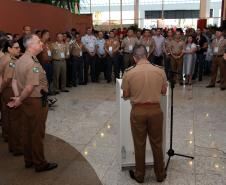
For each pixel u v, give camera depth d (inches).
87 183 126.3
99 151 157.0
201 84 336.2
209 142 165.5
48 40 292.2
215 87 316.5
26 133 134.2
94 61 350.6
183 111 225.8
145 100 113.4
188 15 911.0
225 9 543.5
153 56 344.8
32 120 127.5
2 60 147.6
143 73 112.7
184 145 161.3
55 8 411.8
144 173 123.7
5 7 295.9
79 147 162.7
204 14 738.8
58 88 299.9
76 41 333.4
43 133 134.0
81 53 331.9
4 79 147.8
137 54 115.9
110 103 254.2
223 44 299.3
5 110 166.4
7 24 299.4
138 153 120.2
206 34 377.7
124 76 116.3
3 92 151.7
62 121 206.8
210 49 335.3
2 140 178.1
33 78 118.2
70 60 324.8
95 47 349.1
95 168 138.9
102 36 358.3
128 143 133.5
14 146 154.8
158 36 347.3
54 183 127.3
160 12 920.3
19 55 155.8
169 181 125.1
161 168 122.3
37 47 123.6
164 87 117.6
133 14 867.4
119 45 351.6
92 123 201.8
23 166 143.4
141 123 115.9
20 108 136.5
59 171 137.3
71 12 500.1
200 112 223.0
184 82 335.0
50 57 278.4
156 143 119.0
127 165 134.3
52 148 161.9
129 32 339.9
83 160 147.3
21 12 327.0
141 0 912.9
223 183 123.3
